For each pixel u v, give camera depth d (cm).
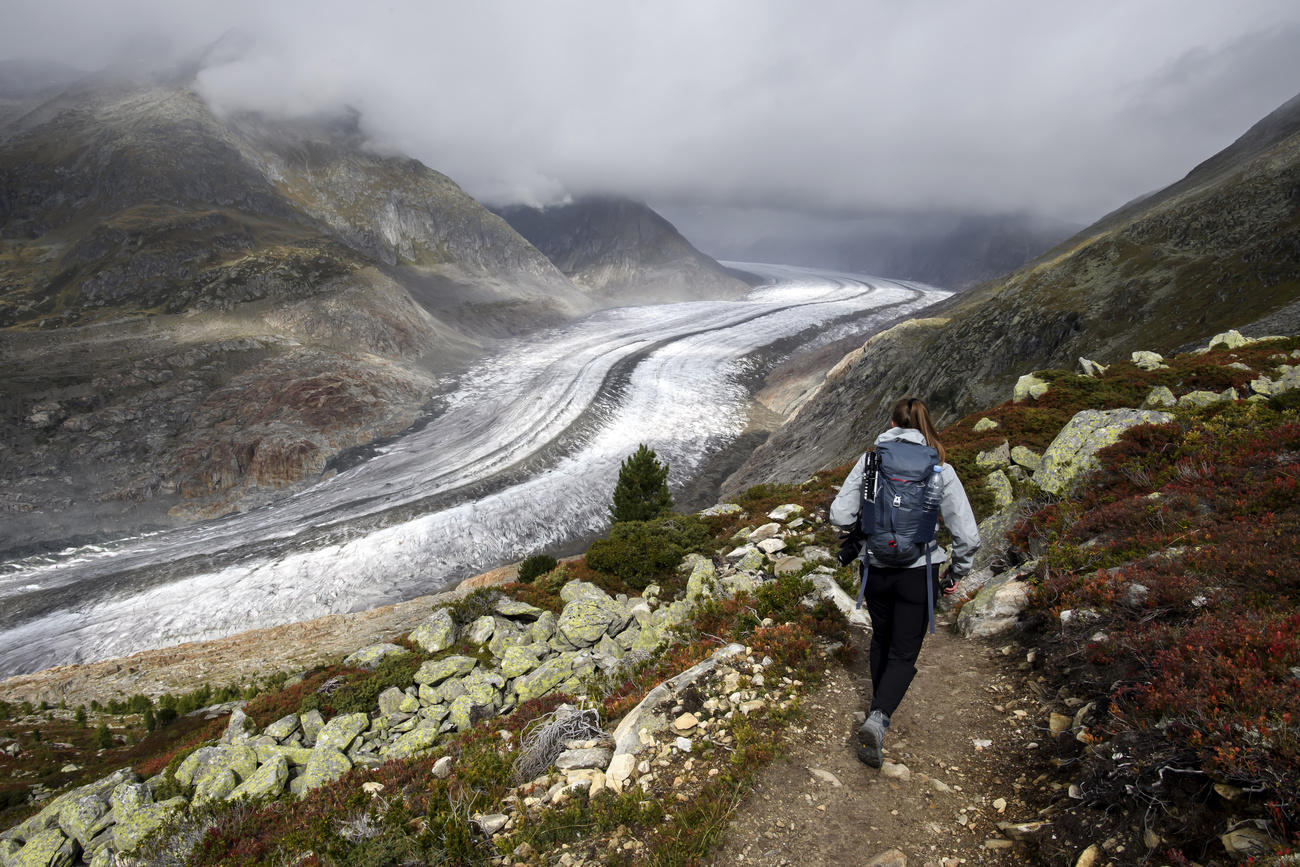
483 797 473
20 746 1961
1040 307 6294
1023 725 445
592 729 548
